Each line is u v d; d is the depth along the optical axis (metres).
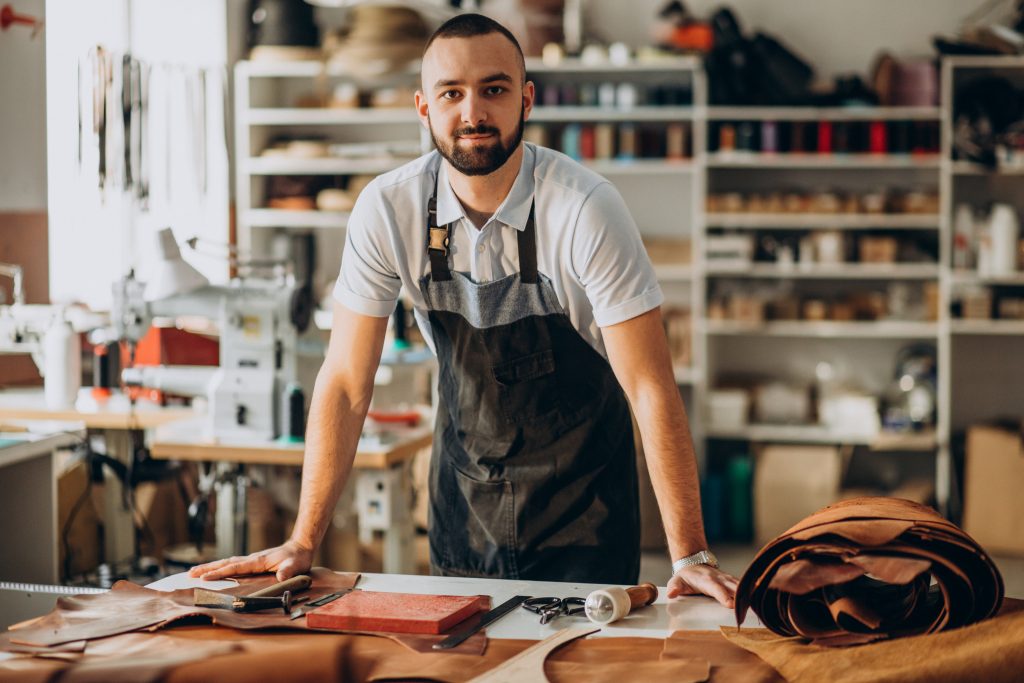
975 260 6.73
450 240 2.59
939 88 6.73
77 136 5.58
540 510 2.78
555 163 2.54
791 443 7.13
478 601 2.06
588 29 7.19
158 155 6.59
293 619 1.98
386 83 7.25
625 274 2.47
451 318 2.71
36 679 1.71
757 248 6.97
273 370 4.16
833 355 7.23
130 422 4.60
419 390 6.59
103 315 5.24
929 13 7.00
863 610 1.80
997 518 6.48
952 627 1.81
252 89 6.99
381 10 6.01
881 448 6.89
